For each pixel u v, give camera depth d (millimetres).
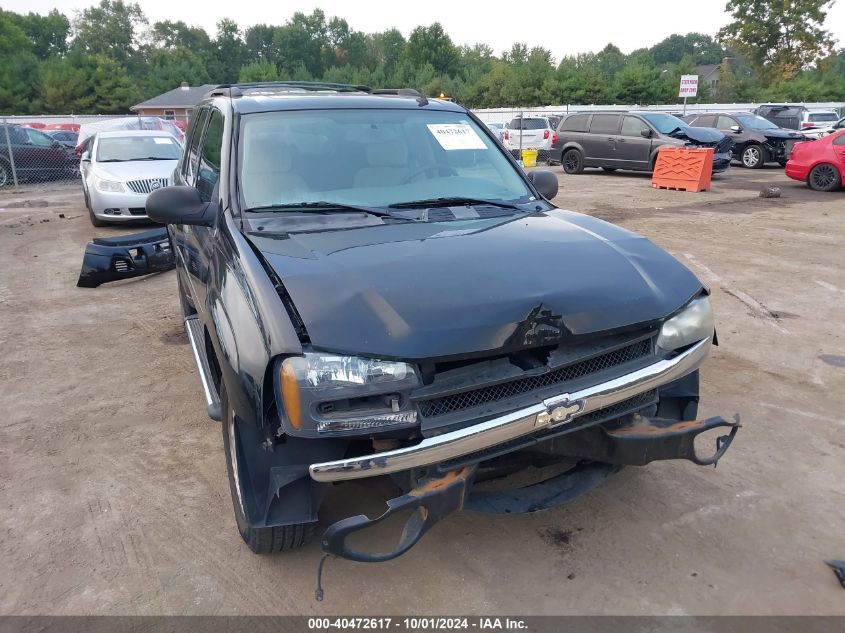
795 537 3020
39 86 66562
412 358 2242
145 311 6613
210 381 3383
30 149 19141
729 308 6344
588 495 3350
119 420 4266
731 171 20109
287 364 2225
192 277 3967
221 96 4156
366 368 2223
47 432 4105
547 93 59250
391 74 80500
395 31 116938
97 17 113250
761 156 20484
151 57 106750
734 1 62875
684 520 3145
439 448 2270
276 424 2371
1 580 2820
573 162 19797
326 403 2217
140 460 3771
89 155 12273
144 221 12070
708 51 138375
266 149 3424
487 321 2348
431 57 84375
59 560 2941
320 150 3494
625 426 2803
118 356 5391
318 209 3199
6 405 4492
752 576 2781
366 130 3682
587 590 2715
